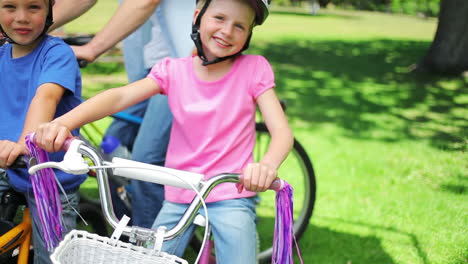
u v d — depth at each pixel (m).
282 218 1.50
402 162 4.45
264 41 11.88
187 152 1.94
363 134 5.25
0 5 1.84
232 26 1.79
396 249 3.05
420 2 23.38
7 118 1.97
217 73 1.92
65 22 2.45
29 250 2.07
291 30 14.58
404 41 13.04
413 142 5.04
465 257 2.96
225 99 1.90
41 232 1.93
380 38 13.55
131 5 2.24
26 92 1.94
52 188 1.52
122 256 1.44
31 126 1.75
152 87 1.93
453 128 5.58
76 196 2.05
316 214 3.45
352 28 15.97
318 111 6.07
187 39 2.37
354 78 8.09
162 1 2.34
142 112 2.75
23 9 1.84
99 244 1.44
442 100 6.85
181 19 2.35
